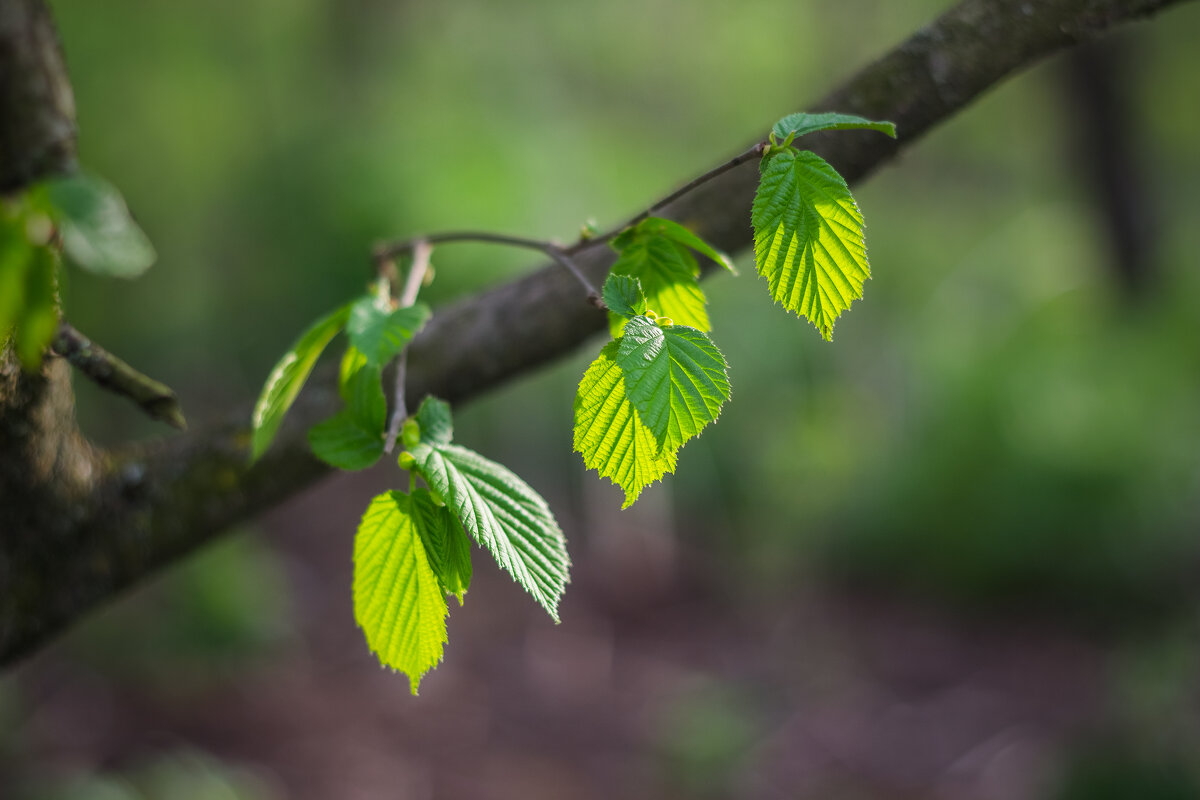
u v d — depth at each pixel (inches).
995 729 273.3
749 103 443.5
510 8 371.9
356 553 35.6
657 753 263.7
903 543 363.6
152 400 46.9
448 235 48.2
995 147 469.4
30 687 249.3
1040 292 432.8
